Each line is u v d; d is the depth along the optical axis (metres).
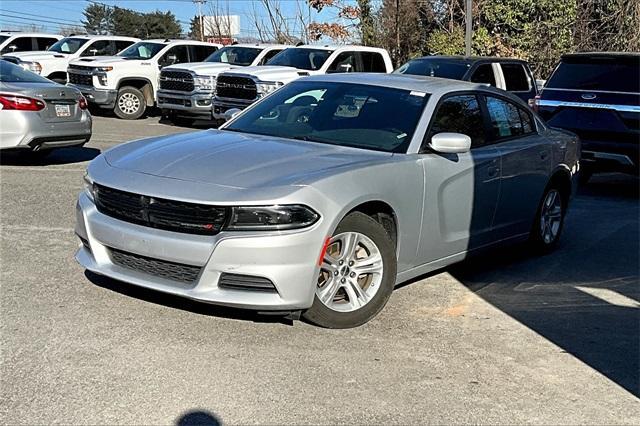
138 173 4.89
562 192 7.64
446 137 5.49
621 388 4.32
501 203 6.47
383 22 27.89
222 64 18.25
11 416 3.62
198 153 5.18
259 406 3.85
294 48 17.03
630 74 10.58
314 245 4.55
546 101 11.16
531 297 6.00
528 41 25.03
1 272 5.78
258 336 4.74
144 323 4.84
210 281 4.49
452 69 13.73
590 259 7.36
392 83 6.26
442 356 4.64
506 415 3.92
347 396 4.01
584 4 24.92
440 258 5.83
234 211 4.45
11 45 23.94
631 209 10.14
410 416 3.84
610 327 5.35
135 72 19.34
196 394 3.94
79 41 22.39
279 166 4.91
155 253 4.59
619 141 10.50
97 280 5.64
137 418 3.66
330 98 6.20
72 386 3.95
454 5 26.53
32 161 11.28
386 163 5.18
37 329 4.67
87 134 11.04
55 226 7.26
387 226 5.28
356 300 4.99
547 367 4.57
